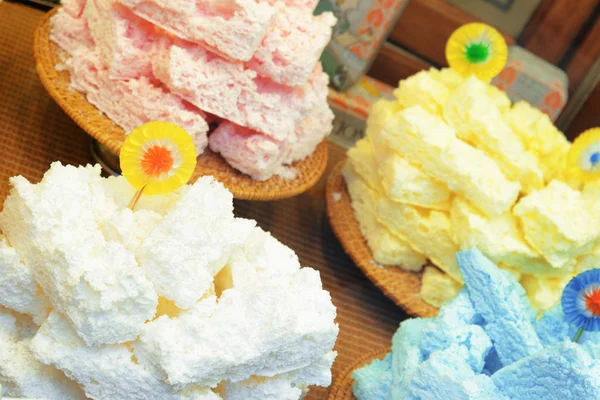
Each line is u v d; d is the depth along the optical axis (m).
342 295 1.08
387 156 1.08
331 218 1.10
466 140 1.10
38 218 0.78
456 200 1.05
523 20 1.31
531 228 1.03
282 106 0.99
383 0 1.21
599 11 1.28
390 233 1.08
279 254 0.85
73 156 1.02
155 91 0.97
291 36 0.98
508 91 1.29
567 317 0.88
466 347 0.88
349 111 1.25
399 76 1.35
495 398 0.84
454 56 1.13
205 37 0.94
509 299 0.89
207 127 0.98
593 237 1.02
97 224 0.81
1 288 0.79
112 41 0.96
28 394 0.79
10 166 0.98
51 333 0.77
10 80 1.05
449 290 1.05
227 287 0.84
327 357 0.83
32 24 1.12
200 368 0.77
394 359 0.92
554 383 0.83
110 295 0.76
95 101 0.98
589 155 1.07
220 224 0.81
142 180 0.82
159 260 0.78
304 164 1.07
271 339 0.79
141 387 0.78
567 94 1.31
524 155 1.09
